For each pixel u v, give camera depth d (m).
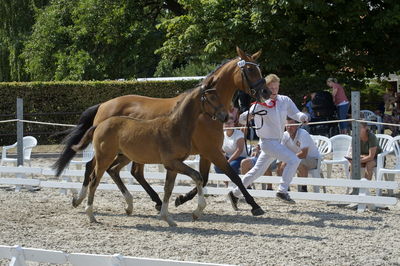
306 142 12.84
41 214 11.81
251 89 11.13
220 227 10.48
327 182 12.11
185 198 11.74
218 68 11.49
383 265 7.91
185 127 10.28
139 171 12.18
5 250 6.12
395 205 12.41
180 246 9.02
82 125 12.16
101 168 10.99
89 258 5.81
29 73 38.66
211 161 11.20
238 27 23.81
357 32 24.75
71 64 33.12
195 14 25.64
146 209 12.41
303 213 11.66
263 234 9.84
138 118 11.28
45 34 34.91
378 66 25.17
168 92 28.28
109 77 34.22
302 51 26.39
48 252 5.98
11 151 25.19
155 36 33.19
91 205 10.99
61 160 12.07
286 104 11.63
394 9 23.17
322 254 8.48
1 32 39.59
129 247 8.98
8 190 15.10
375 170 13.52
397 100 24.42
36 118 27.22
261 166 11.70
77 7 34.12
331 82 22.17
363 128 13.16
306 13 24.70
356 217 11.22
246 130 12.12
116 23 33.03
